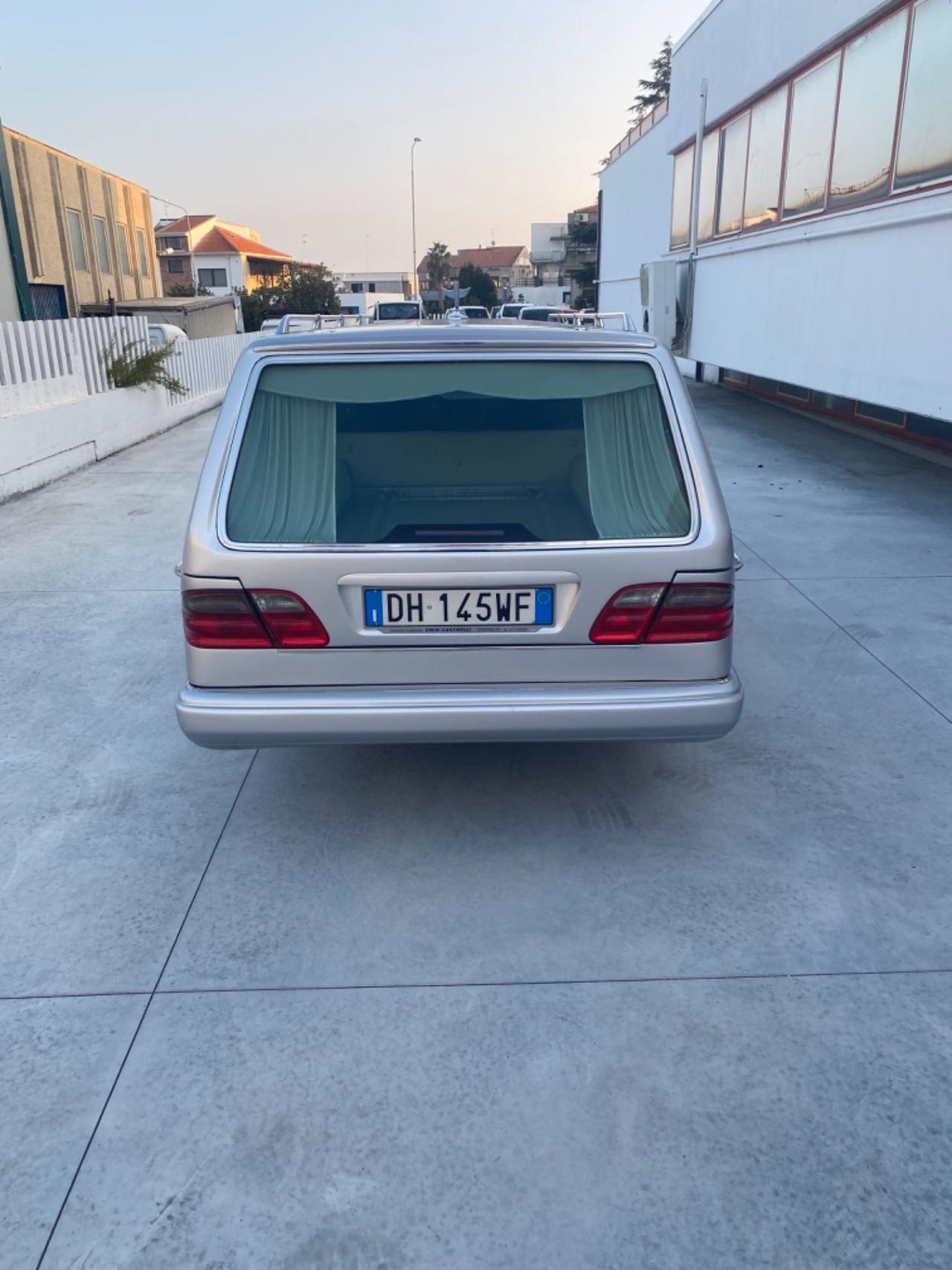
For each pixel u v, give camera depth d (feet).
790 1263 5.97
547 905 9.41
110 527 24.89
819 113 30.37
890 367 25.57
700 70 44.86
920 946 8.77
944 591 18.61
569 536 9.18
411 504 9.52
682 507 9.25
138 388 40.29
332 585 8.89
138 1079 7.36
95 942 8.92
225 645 9.02
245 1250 6.09
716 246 42.68
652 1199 6.39
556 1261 6.00
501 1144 6.79
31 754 12.59
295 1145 6.80
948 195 22.13
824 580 19.36
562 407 9.76
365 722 9.03
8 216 46.52
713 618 9.17
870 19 26.20
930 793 11.38
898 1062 7.47
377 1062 7.50
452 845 10.45
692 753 12.44
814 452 33.71
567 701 9.11
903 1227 6.18
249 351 9.72
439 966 8.57
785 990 8.25
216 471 9.21
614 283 76.54
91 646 16.43
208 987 8.32
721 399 50.44
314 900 9.51
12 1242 6.13
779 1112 7.04
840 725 13.14
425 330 9.94
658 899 9.48
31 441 29.84
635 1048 7.63
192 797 11.51
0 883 9.82
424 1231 6.18
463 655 9.09
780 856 10.17
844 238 28.37
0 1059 7.55
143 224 127.95
